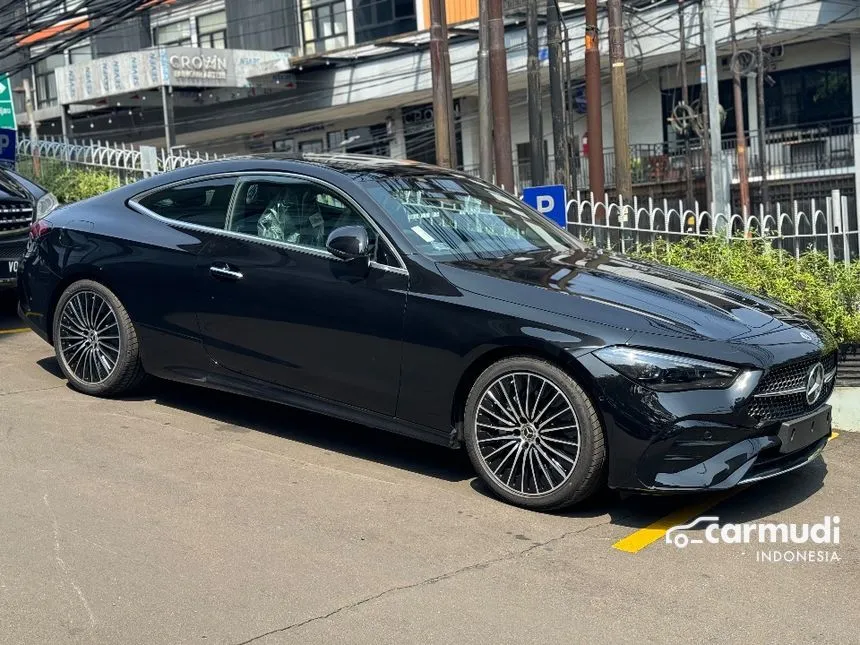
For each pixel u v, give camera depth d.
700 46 22.08
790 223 8.19
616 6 11.98
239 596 3.79
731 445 4.43
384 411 5.14
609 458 4.49
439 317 4.88
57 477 4.96
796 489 5.22
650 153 25.83
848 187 23.17
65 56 33.69
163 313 5.90
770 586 4.03
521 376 4.71
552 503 4.68
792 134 23.97
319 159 5.79
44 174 14.50
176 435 5.71
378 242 5.17
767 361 4.49
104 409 6.13
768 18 22.20
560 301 4.70
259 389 5.59
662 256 8.05
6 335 8.41
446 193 5.77
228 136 33.75
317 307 5.26
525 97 27.48
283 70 28.23
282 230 5.53
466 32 25.36
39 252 6.46
